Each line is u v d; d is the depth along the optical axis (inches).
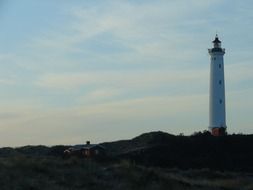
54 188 1088.2
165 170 1974.7
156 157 2898.6
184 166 2795.3
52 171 1235.9
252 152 3006.9
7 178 1082.7
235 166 2829.7
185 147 3105.3
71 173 1248.8
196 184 1488.7
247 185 1700.3
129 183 1263.5
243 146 3093.0
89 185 1190.3
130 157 2898.6
